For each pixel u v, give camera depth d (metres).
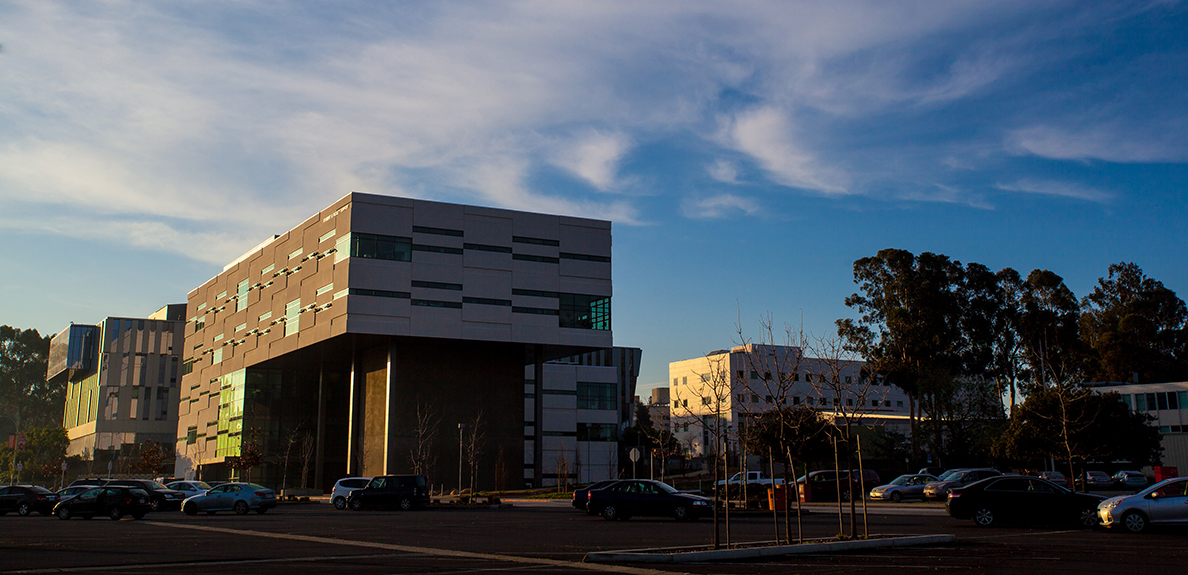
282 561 18.42
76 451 141.88
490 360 84.31
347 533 27.19
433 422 80.69
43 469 121.00
